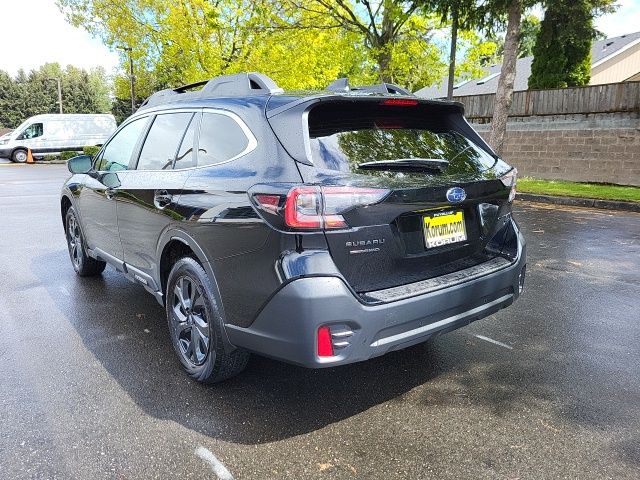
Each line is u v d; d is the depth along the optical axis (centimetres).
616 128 1432
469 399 300
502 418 280
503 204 326
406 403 296
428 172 281
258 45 1906
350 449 253
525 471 236
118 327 408
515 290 328
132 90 2539
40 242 719
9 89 7544
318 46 1878
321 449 253
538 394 305
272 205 246
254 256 256
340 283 241
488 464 241
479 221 310
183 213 305
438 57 1781
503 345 377
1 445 254
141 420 277
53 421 276
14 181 1655
